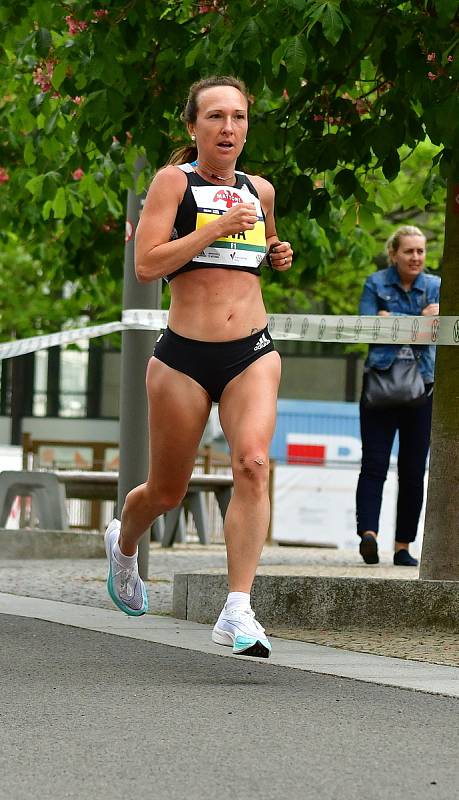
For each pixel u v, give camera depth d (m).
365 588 14.66
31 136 23.27
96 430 83.56
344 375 80.94
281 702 10.62
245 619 11.48
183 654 13.03
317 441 55.34
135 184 19.36
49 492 26.00
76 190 24.98
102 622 15.20
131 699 10.68
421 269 21.81
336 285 48.78
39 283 56.12
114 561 13.33
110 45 16.75
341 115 16.53
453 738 9.45
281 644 13.74
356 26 14.73
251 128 17.28
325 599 14.77
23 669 12.06
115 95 17.02
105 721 9.84
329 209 17.30
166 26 16.83
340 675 11.91
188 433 12.01
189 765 8.55
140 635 14.24
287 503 41.38
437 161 15.31
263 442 11.70
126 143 18.89
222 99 11.93
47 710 10.23
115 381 83.50
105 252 27.56
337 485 41.06
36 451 38.03
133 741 9.20
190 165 12.08
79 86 17.47
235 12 15.91
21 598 17.36
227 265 11.86
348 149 16.33
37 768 8.48
